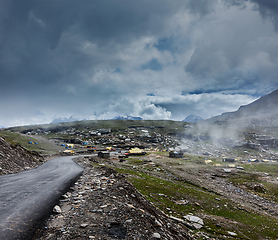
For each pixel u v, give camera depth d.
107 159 90.69
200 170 78.69
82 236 7.48
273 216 36.91
